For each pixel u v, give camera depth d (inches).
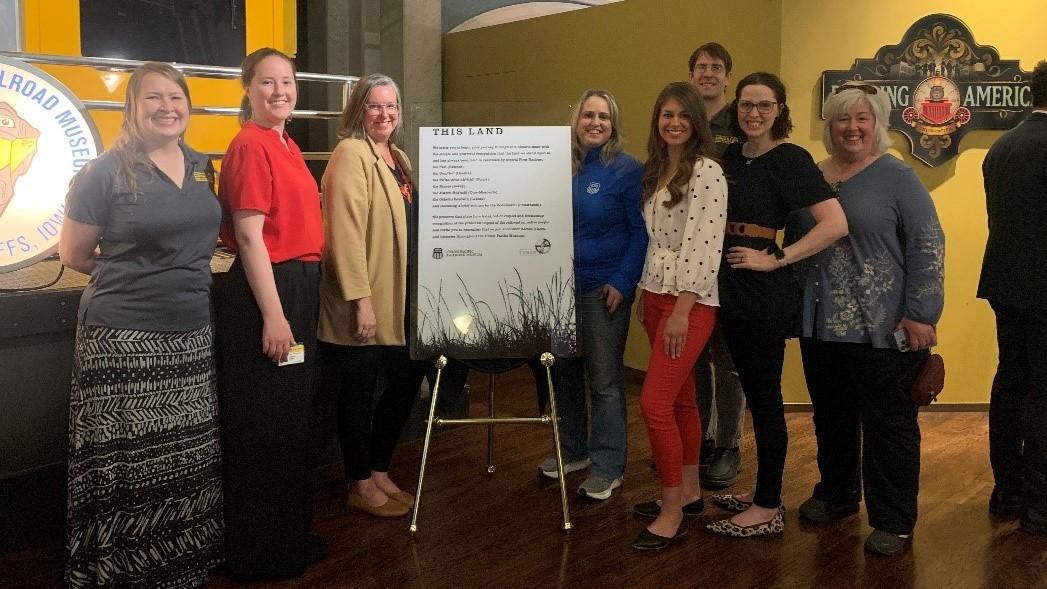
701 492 132.3
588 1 254.8
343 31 230.8
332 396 117.9
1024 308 114.5
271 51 99.2
